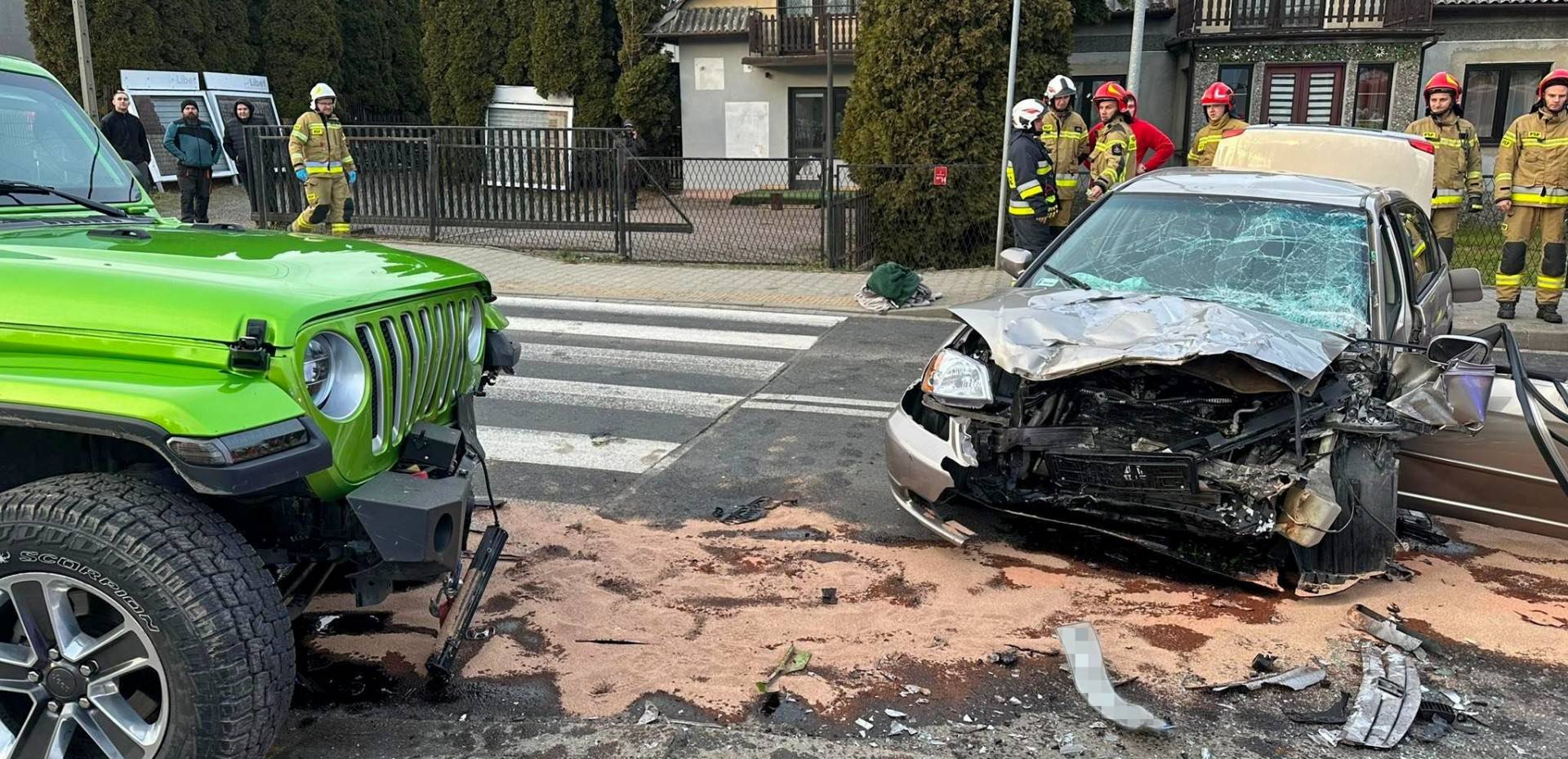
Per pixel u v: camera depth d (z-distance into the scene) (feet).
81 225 11.55
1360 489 12.80
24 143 12.21
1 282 8.54
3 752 8.50
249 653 8.17
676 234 46.83
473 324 12.15
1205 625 12.70
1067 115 35.99
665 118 81.51
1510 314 32.99
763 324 32.94
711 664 11.63
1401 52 66.59
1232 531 12.62
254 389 8.17
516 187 47.09
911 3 42.24
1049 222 34.78
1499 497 13.93
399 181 48.80
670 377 25.98
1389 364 13.82
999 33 42.42
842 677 11.37
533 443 20.39
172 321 8.34
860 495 17.52
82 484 8.25
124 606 8.00
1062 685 11.24
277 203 50.03
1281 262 15.84
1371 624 12.58
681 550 15.07
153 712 9.09
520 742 10.06
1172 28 71.41
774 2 79.20
